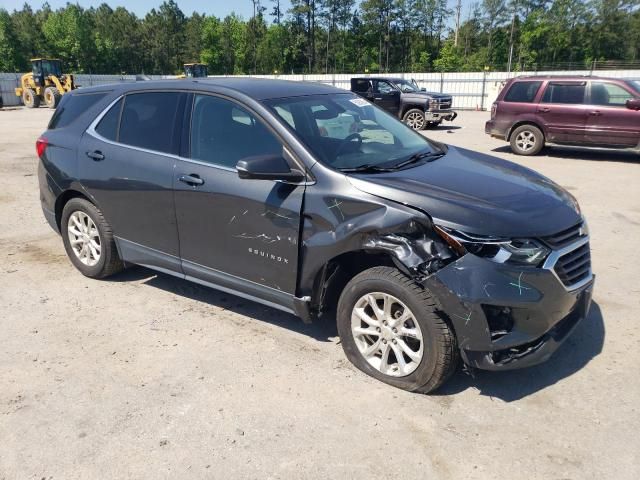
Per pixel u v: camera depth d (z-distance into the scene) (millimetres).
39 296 4812
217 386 3449
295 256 3580
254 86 4160
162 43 108438
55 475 2721
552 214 3264
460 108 31875
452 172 3705
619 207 7879
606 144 12008
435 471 2725
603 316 4383
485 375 3557
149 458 2828
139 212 4461
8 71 83312
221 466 2766
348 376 3543
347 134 3975
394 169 3648
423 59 82250
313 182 3496
